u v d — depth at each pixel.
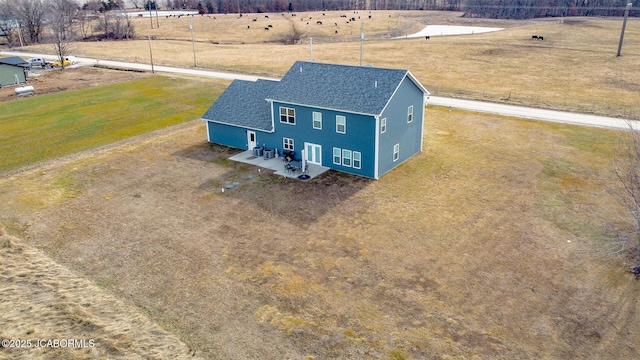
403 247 22.17
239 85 38.59
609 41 87.56
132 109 48.53
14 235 23.91
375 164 29.50
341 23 128.50
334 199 27.27
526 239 22.70
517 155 33.72
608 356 15.58
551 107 46.62
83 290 19.44
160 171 32.09
